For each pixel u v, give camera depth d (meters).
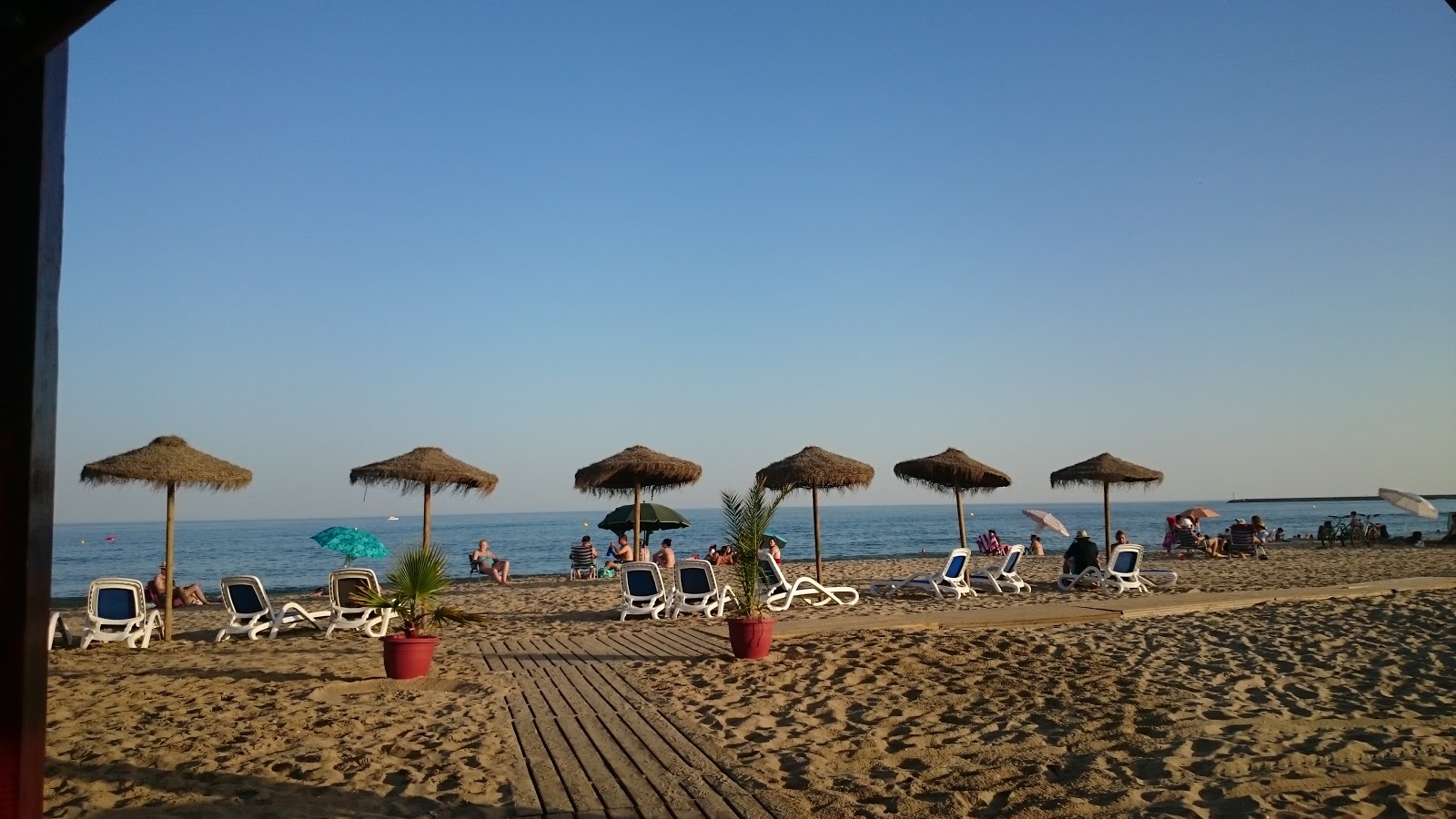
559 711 6.92
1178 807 4.57
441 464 15.26
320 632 12.54
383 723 6.58
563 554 50.22
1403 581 14.20
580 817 4.54
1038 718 6.52
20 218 2.40
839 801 4.75
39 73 2.45
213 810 4.69
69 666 9.45
